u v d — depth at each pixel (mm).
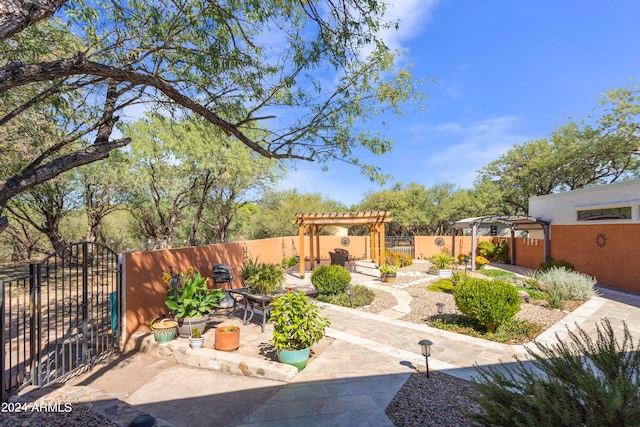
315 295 10062
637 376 2344
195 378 4652
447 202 28641
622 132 15523
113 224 22859
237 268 10828
